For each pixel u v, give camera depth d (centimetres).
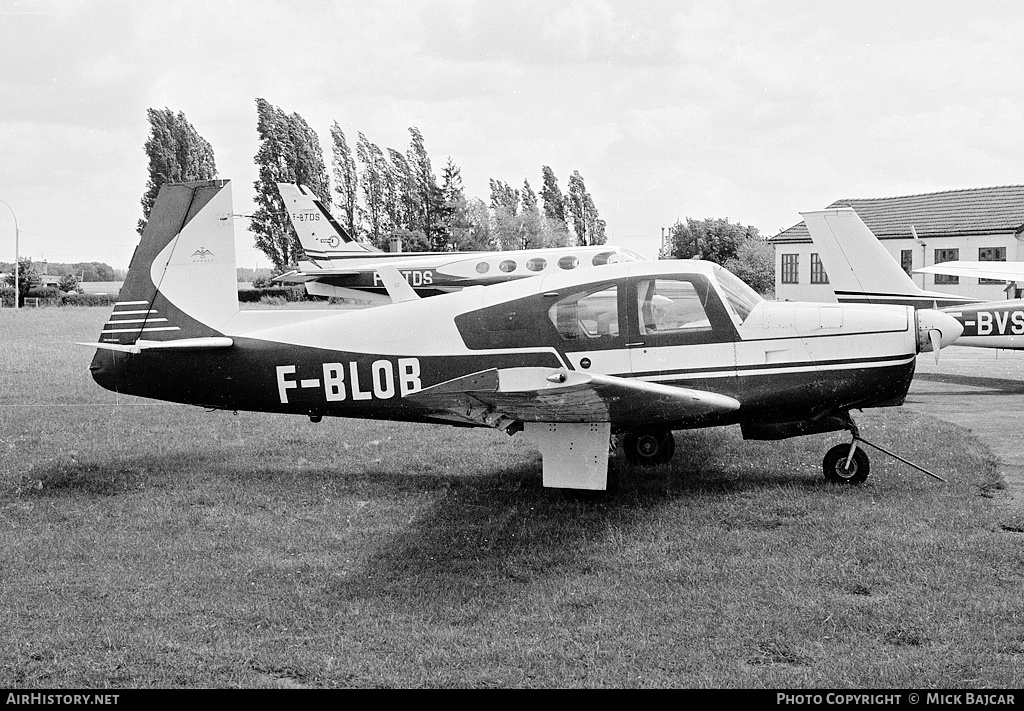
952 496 678
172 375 771
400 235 5978
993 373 1484
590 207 7556
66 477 760
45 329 2592
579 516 651
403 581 527
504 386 545
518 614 478
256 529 628
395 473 786
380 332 742
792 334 709
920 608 473
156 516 660
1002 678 402
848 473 724
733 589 506
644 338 712
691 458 821
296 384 755
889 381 706
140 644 446
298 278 2664
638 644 441
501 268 2288
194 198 765
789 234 3741
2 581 531
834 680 402
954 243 3222
